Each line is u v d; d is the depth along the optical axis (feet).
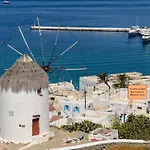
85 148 156.15
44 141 159.94
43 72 162.30
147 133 180.04
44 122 162.30
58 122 237.66
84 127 187.73
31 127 158.51
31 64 160.04
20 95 155.84
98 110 277.03
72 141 160.56
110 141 161.38
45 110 161.99
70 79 519.19
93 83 411.95
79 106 284.00
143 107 289.33
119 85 385.09
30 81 156.35
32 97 156.87
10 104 156.97
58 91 337.31
